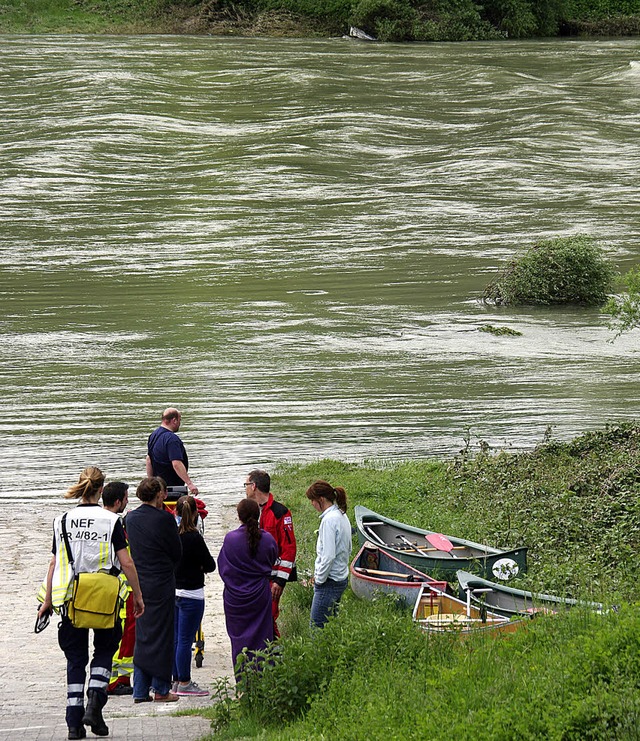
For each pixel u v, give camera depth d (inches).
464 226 5674.2
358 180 6747.1
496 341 3639.3
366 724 869.8
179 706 1097.4
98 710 956.6
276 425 2610.7
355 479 2073.1
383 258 5007.4
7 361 3304.6
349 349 3496.6
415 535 1624.0
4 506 1988.2
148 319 3902.6
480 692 882.8
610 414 2711.6
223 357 3368.6
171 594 1100.5
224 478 2190.0
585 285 4264.3
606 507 1688.0
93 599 959.6
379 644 1064.8
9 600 1478.8
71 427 2588.6
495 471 2021.4
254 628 1109.1
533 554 1563.7
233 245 5270.7
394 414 2721.5
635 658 875.4
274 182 6633.9
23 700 1103.6
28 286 4458.7
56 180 6619.1
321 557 1183.6
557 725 788.0
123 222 5757.9
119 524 1002.7
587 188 6545.3
